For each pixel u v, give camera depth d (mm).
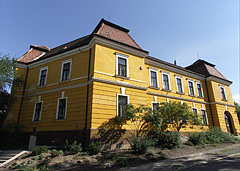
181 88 20906
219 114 22391
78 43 17453
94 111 11984
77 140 12203
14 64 15961
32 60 19359
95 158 9523
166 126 14633
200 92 23094
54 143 13055
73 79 14539
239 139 19047
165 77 19766
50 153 10445
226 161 8742
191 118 14281
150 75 18141
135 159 9453
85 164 8602
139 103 14297
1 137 14516
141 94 14711
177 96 19766
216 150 12391
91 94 12523
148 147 10883
